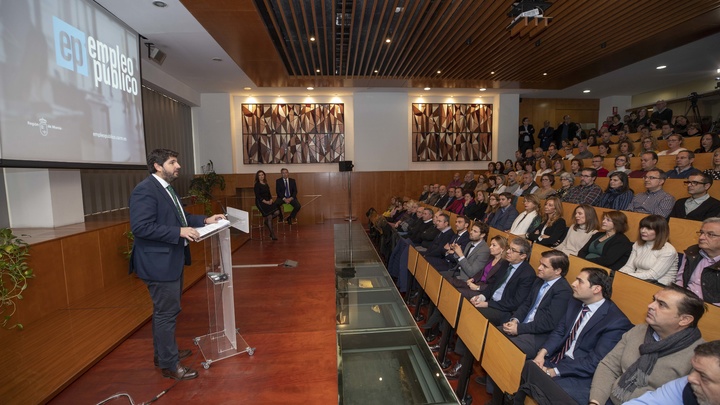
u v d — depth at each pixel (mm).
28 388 1949
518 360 1516
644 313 1874
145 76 5582
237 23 4125
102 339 2520
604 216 2996
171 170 2119
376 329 2258
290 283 3887
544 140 9477
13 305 2605
